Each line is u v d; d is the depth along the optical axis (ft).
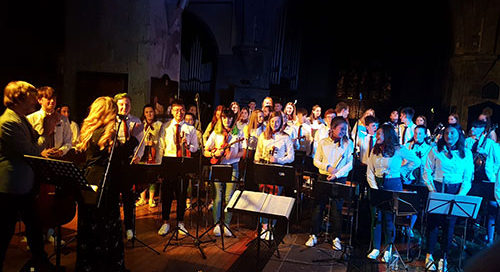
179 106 16.72
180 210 15.15
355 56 45.39
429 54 43.21
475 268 2.61
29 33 26.27
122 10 23.76
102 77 23.82
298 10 39.86
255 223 18.63
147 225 17.39
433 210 12.75
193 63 37.06
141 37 23.98
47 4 26.58
